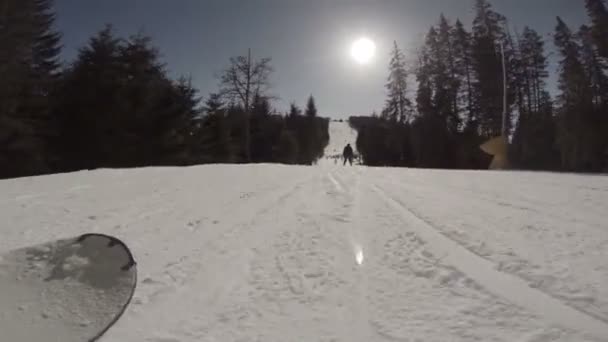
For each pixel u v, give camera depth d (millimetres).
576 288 2512
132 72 31609
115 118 28734
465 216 4734
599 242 3432
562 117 28328
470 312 2355
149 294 2832
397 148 44375
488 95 35500
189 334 2289
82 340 2131
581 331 2027
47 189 7207
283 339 2209
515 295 2498
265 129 54031
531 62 38812
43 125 25078
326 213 5406
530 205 5293
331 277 3086
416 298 2627
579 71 30125
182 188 7699
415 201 6055
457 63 39000
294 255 3641
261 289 2910
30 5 24031
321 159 84938
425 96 39906
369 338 2174
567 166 27109
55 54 31922
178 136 34781
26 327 2160
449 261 3191
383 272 3131
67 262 2674
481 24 35844
